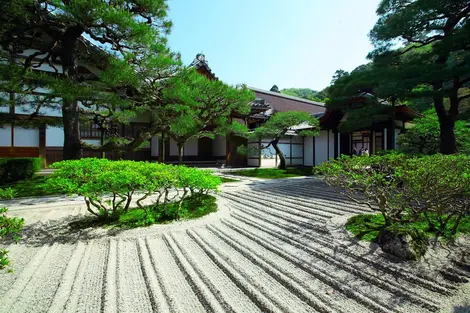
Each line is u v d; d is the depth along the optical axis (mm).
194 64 15508
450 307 2207
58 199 6926
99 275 2896
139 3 7492
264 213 5605
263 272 2961
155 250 3623
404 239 3129
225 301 2379
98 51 9586
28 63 8047
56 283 2715
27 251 3539
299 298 2453
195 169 5715
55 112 12422
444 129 9711
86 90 6914
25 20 6848
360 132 15922
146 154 15969
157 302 2354
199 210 5664
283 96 24047
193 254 3475
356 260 3154
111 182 4148
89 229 4426
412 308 2240
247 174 12836
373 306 2266
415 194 3518
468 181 3043
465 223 4004
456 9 8578
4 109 11445
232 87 9609
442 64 8172
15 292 2514
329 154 15961
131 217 5066
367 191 3965
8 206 6121
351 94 10859
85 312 2219
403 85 8219
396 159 4125
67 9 6000
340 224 4422
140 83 7754
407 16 8672
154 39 7449
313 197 7188
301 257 3324
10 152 11914
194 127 9766
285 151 17188
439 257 3053
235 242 3900
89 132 13898
